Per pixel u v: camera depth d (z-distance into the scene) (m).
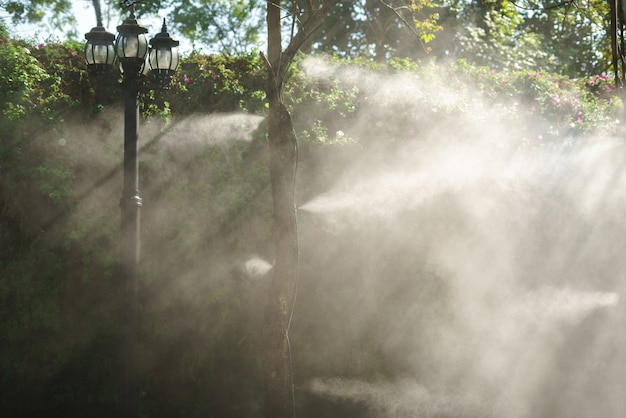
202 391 7.89
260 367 7.97
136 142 6.37
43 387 7.32
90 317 7.52
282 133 6.38
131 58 6.36
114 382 7.47
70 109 7.96
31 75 7.82
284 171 6.37
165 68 6.61
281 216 6.34
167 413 7.72
